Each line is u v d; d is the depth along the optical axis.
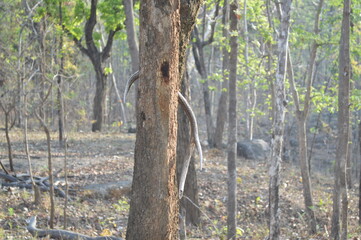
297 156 30.58
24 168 14.09
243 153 22.31
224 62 19.86
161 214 4.38
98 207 11.72
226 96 22.84
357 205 15.85
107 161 16.98
